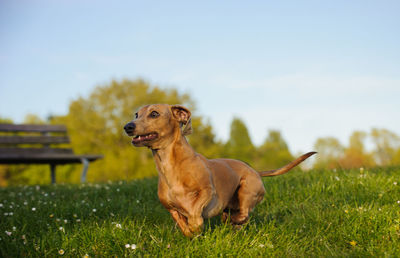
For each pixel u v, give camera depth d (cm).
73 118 2859
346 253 276
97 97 2884
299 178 548
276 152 2442
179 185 311
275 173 408
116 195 529
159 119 310
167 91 2961
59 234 333
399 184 453
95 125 2777
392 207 368
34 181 2638
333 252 282
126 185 577
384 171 552
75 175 2655
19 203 475
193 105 2880
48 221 385
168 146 317
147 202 480
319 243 312
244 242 298
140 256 273
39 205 439
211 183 320
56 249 292
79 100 2894
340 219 357
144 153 2780
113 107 2844
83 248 295
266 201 461
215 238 315
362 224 333
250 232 321
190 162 314
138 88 2870
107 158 2706
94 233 315
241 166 376
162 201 326
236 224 357
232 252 284
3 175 2770
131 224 335
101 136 2822
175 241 312
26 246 290
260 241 303
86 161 834
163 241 308
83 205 443
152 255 280
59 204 449
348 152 2412
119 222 345
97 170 2683
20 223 366
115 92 2875
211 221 392
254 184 372
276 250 290
